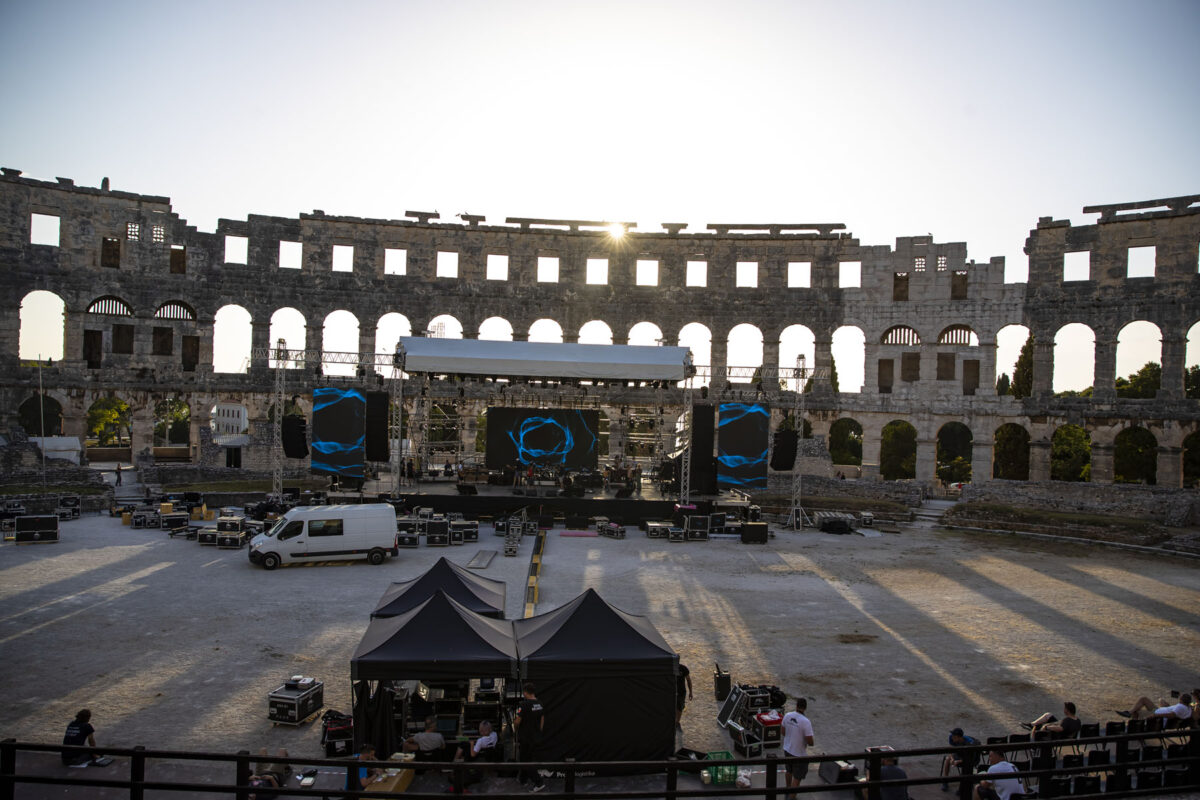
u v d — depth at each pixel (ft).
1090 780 54.19
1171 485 201.77
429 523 143.84
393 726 58.49
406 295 239.91
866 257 236.84
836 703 71.82
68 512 158.71
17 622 88.99
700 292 243.40
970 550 148.25
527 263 243.19
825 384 237.45
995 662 83.97
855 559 138.00
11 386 212.23
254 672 75.41
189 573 115.55
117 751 39.63
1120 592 115.96
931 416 228.02
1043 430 217.56
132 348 225.35
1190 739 56.18
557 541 150.00
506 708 62.03
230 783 54.13
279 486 166.91
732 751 62.44
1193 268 201.67
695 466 179.73
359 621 92.84
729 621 97.19
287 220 236.84
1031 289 220.84
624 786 56.70
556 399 225.56
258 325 233.14
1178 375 202.90
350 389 171.12
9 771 39.86
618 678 58.65
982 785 49.37
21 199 215.31
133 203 225.76
